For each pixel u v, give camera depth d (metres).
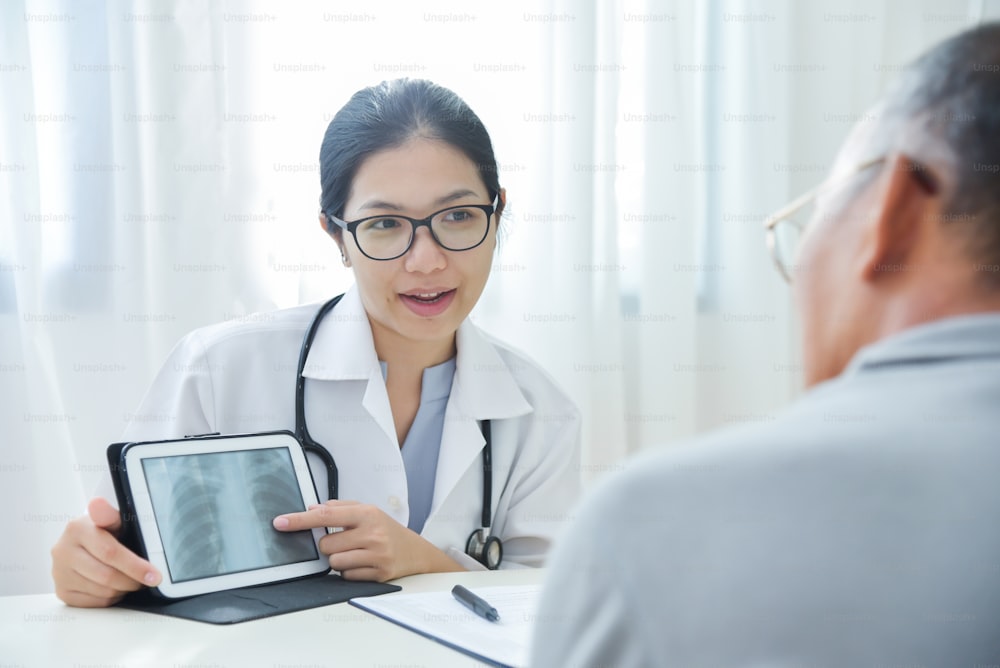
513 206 1.84
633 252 1.96
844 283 0.43
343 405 1.22
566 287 1.85
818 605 0.33
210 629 0.80
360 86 1.77
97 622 0.82
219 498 0.94
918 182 0.40
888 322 0.41
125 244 1.69
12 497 1.67
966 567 0.33
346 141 1.17
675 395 1.91
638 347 1.95
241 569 0.92
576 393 1.85
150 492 0.89
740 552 0.34
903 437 0.35
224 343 1.27
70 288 1.68
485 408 1.26
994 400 0.35
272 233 1.75
